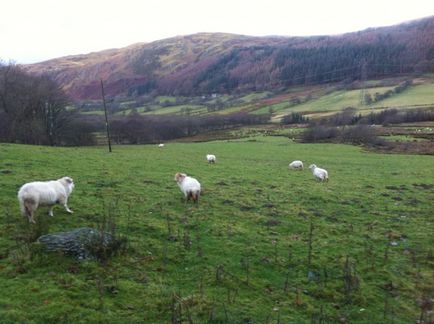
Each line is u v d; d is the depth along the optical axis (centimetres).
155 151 5703
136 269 1160
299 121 12181
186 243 1376
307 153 5594
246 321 972
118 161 3391
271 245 1452
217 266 1240
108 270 1121
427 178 3288
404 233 1677
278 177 3092
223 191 2311
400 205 2188
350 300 1120
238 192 2311
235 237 1503
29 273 1058
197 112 15962
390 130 8606
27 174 2331
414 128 8762
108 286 1038
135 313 952
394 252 1465
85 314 920
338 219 1845
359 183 2934
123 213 1669
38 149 3891
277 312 1030
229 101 18875
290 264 1309
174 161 3819
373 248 1488
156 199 1978
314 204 2120
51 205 1502
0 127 6788
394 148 6119
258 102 17962
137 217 1630
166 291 1059
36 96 6969
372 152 5697
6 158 2919
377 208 2098
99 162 3192
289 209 1966
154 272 1162
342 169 3888
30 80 7256
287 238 1543
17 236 1270
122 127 9406
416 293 1183
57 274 1063
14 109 6888
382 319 1044
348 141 7231
